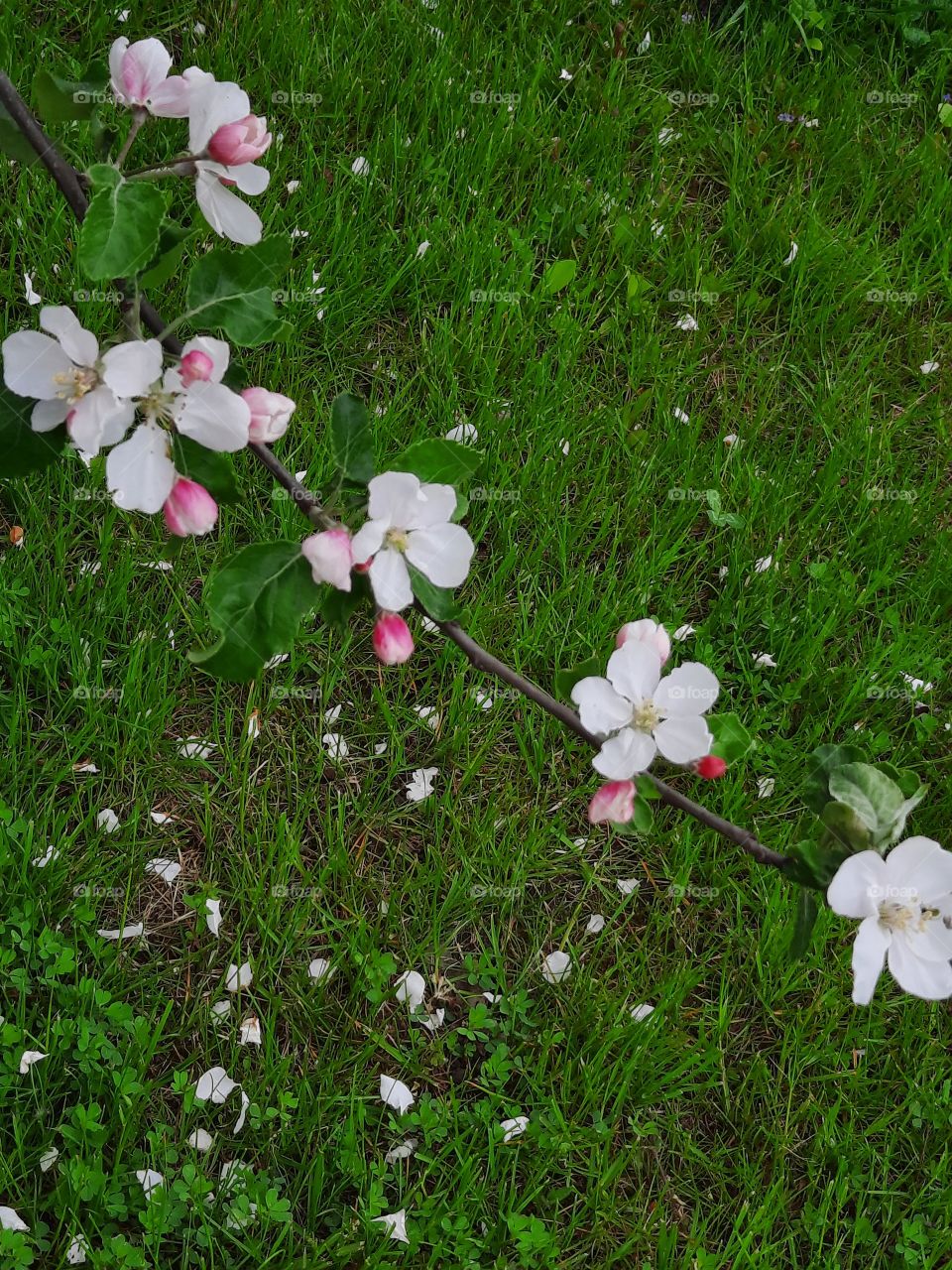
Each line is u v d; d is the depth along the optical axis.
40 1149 0.77
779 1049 0.88
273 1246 0.76
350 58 1.30
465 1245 0.77
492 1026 0.85
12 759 0.87
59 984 0.80
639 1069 0.84
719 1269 0.80
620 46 1.42
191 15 1.29
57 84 0.55
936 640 1.09
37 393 0.52
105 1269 0.73
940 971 0.54
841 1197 0.81
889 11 1.60
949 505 1.20
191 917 0.87
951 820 0.99
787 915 0.91
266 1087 0.81
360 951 0.86
